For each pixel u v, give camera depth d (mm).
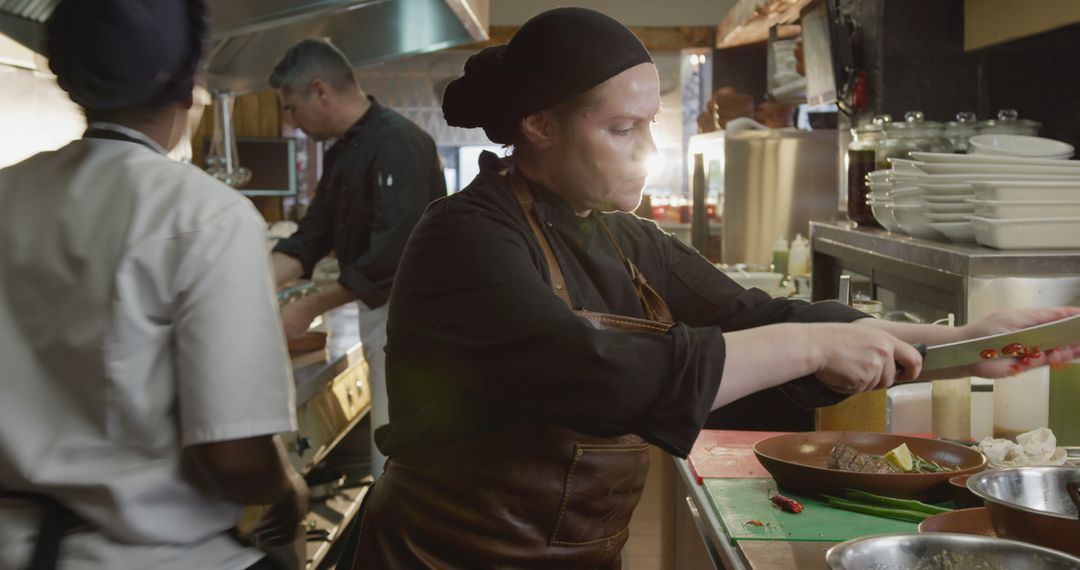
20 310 1343
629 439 1574
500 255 1384
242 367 1359
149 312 1341
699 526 1982
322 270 5273
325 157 3633
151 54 1369
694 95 9969
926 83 3816
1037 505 1412
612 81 1385
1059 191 2254
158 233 1339
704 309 1759
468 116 1551
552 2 9438
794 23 6371
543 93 1400
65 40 1370
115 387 1325
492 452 1522
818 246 3695
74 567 1347
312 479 3801
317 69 3406
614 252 1644
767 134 5621
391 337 1515
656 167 10156
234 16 3016
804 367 1337
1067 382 2098
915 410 2305
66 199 1358
